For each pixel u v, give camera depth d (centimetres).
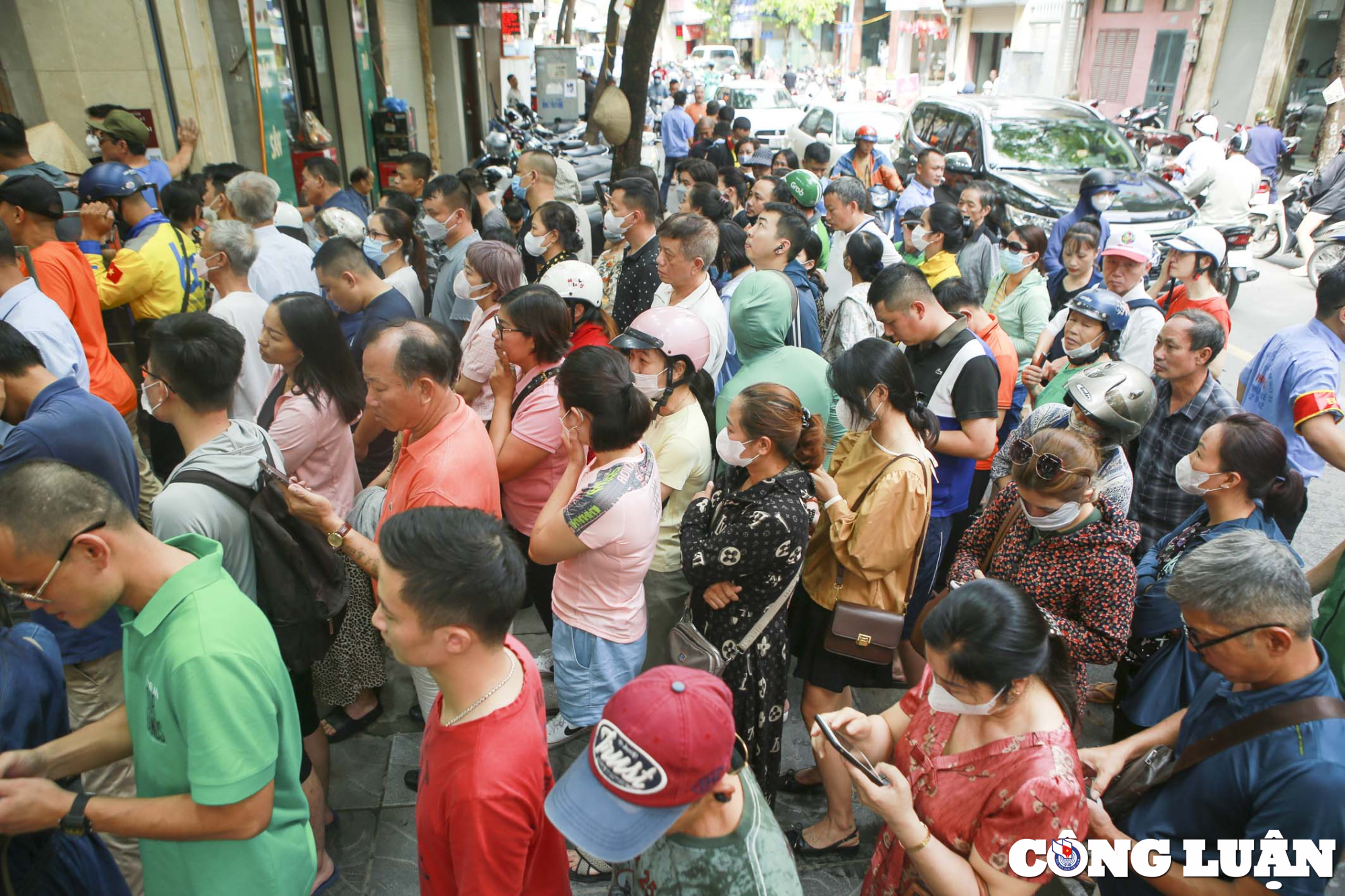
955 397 342
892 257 545
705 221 395
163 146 660
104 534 162
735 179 789
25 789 161
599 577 270
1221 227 914
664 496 302
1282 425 362
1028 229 488
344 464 312
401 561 157
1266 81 1748
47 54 622
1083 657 242
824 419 354
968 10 3041
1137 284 459
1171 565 264
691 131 1422
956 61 3162
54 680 186
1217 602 178
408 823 303
